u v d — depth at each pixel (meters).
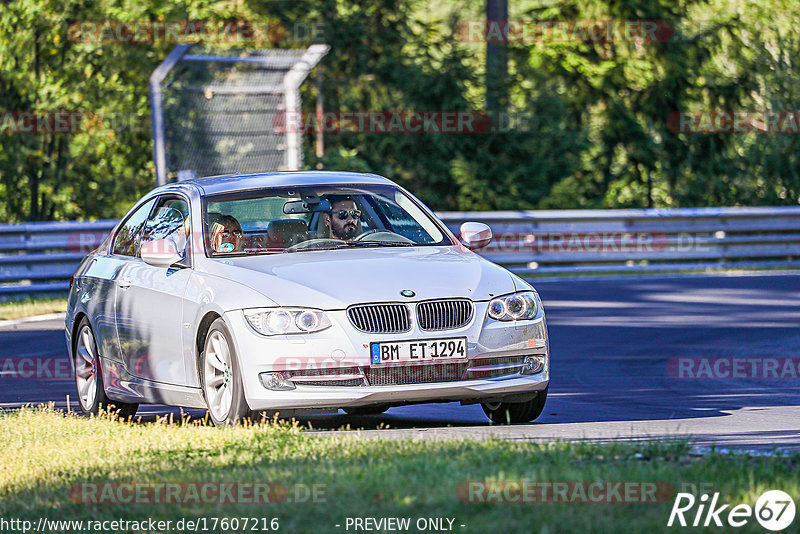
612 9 111.88
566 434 27.61
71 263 71.56
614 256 81.44
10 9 96.31
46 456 25.56
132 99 100.56
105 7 99.00
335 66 111.88
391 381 27.69
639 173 116.44
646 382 38.38
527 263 80.38
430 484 19.19
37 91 98.31
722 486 18.70
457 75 106.50
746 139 116.38
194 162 83.31
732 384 37.84
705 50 114.75
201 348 29.58
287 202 32.34
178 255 31.17
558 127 106.38
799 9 114.50
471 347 28.14
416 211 33.53
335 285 28.16
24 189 98.62
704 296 65.31
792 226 86.06
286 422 28.22
